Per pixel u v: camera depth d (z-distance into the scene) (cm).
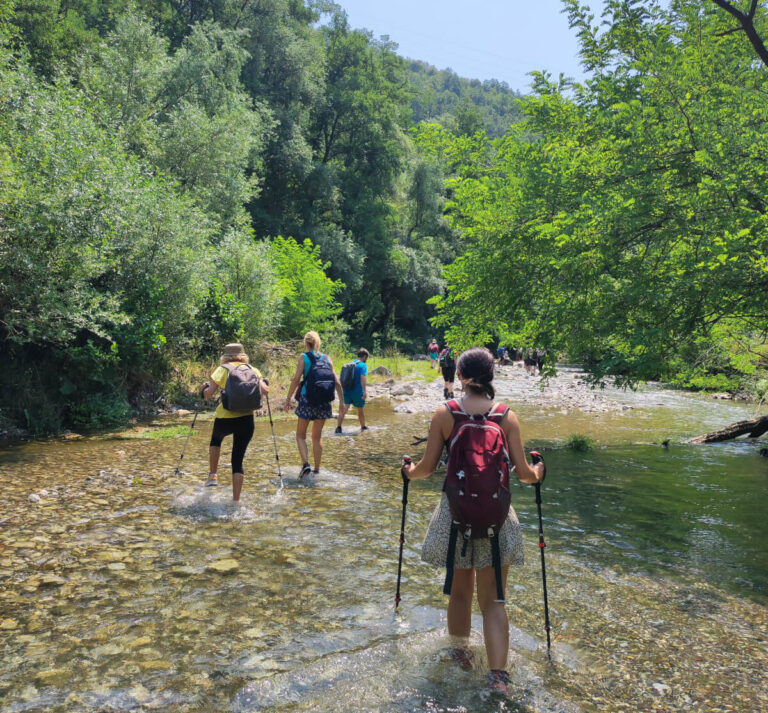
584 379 834
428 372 2780
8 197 968
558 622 371
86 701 275
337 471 795
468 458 296
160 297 1295
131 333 1221
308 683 290
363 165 4497
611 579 444
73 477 718
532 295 912
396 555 479
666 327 715
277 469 791
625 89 896
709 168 716
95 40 2842
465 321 1098
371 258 4316
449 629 333
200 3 3562
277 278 1948
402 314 4825
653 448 1027
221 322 1600
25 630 342
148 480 709
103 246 1109
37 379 1120
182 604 381
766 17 908
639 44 894
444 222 4628
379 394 1892
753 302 682
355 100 4144
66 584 407
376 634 344
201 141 2206
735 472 829
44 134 1104
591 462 896
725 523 590
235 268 1772
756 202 715
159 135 2195
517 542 312
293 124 3650
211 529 532
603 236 777
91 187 1107
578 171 856
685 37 896
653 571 461
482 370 320
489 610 305
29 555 458
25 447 930
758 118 769
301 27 4197
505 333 1077
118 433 1084
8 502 601
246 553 475
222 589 405
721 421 1407
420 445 1016
